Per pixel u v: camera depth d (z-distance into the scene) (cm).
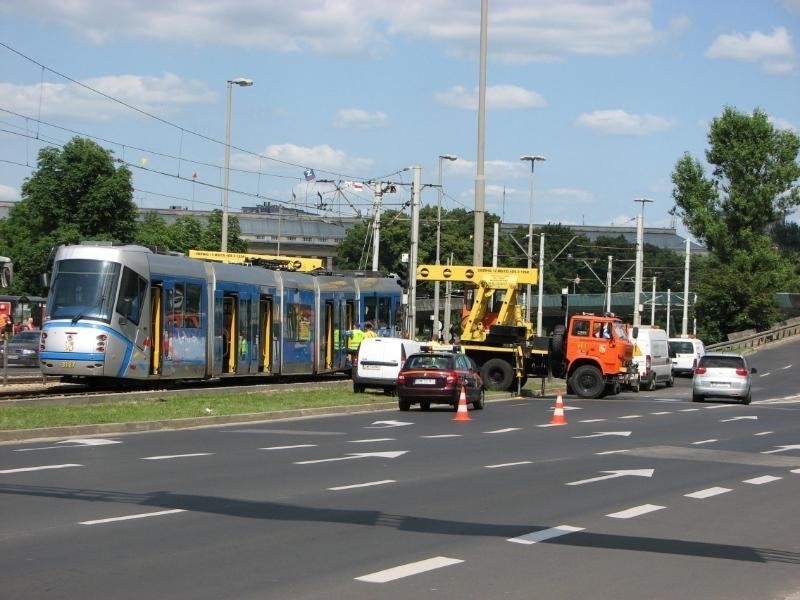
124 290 3231
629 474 1841
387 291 5109
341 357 4659
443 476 1738
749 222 9975
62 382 3775
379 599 895
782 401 4806
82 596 872
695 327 10831
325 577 972
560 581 991
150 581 935
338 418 3008
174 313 3459
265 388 3709
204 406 2891
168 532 1171
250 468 1764
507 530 1252
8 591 884
